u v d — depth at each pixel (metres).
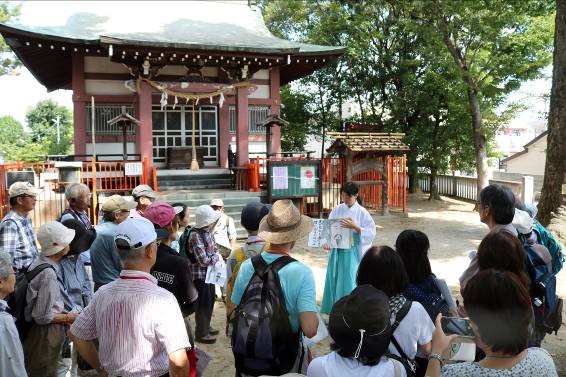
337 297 6.14
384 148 15.53
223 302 7.55
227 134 19.22
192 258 5.45
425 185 26.31
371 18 22.25
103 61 17.03
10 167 12.38
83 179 14.52
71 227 4.04
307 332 2.90
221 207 7.18
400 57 22.62
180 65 17.58
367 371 2.20
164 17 20.27
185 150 17.89
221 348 5.69
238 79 16.44
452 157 22.45
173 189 16.14
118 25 18.50
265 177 16.38
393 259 2.89
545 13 17.42
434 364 2.45
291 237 3.06
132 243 2.65
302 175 15.01
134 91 15.70
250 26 21.22
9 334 2.76
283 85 24.84
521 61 17.38
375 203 17.78
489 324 1.95
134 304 2.57
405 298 3.08
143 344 2.55
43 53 16.84
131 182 14.40
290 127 25.78
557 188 10.30
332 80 24.98
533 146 30.22
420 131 22.23
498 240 2.98
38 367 3.59
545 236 4.07
